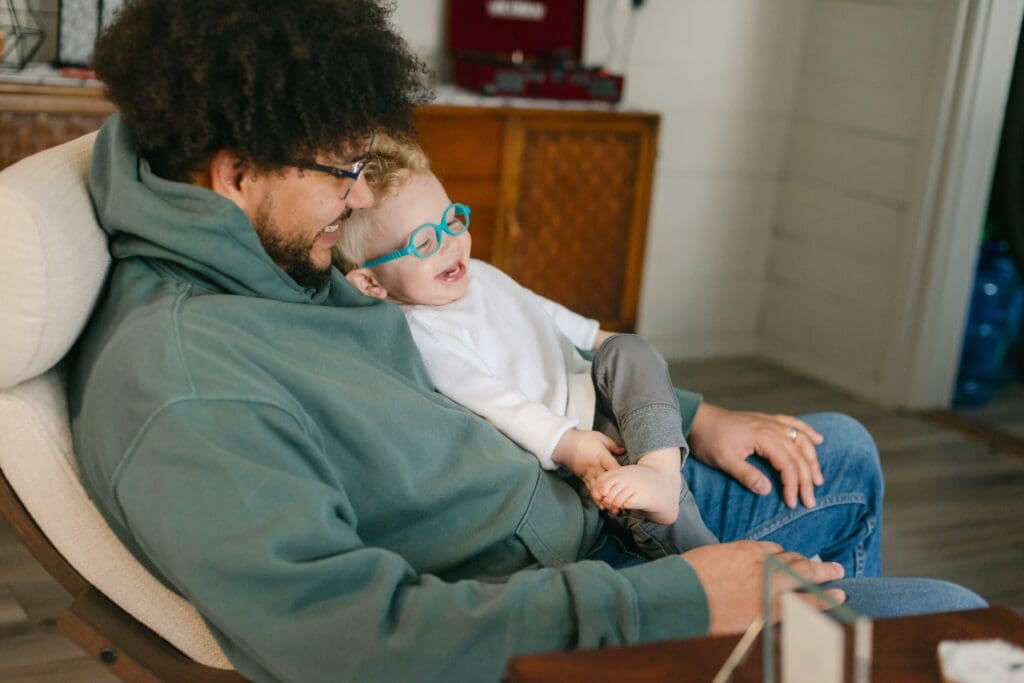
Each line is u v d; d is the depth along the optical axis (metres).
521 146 3.05
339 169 1.20
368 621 1.04
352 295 1.33
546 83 3.11
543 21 3.32
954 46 3.13
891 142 3.38
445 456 1.26
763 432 1.55
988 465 3.09
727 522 1.54
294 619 1.04
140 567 1.20
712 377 3.67
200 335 1.12
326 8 1.17
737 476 1.54
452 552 1.25
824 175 3.65
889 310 3.44
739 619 1.08
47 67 2.67
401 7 3.20
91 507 1.18
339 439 1.19
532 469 1.31
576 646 1.06
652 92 3.56
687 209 3.73
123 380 1.09
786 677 0.80
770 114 3.74
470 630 1.05
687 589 1.08
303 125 1.15
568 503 1.35
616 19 3.45
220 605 1.04
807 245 3.75
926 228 3.29
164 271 1.22
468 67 3.14
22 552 2.32
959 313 3.39
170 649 1.23
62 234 1.15
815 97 3.67
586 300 3.34
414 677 1.05
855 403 3.50
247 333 1.17
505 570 1.28
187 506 1.04
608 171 3.22
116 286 1.24
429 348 1.45
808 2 3.66
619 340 1.48
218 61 1.13
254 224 1.22
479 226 3.09
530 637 1.05
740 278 3.91
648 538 1.40
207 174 1.20
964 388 3.53
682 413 1.57
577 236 3.25
